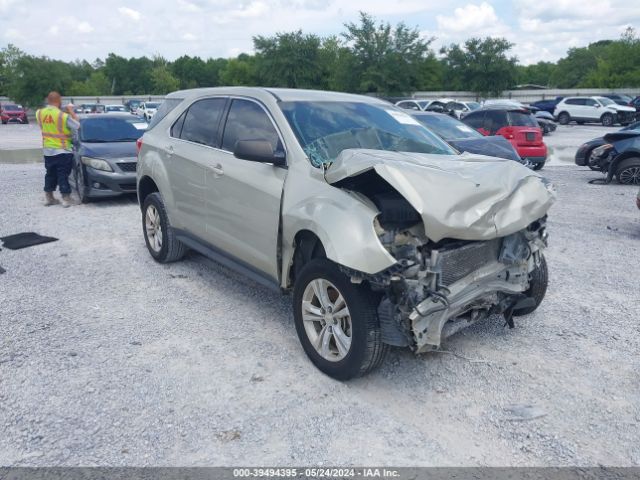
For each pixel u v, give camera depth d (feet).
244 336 14.90
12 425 10.89
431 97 156.66
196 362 13.44
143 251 22.79
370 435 10.71
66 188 31.86
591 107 117.29
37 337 14.69
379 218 11.51
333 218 11.71
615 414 11.46
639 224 28.25
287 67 158.61
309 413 11.39
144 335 14.89
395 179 11.13
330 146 14.29
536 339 14.82
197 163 17.04
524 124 46.47
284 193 13.50
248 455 10.12
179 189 18.30
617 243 24.57
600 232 26.55
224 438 10.58
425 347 11.50
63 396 11.90
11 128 130.82
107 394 12.00
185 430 10.80
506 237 12.77
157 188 20.45
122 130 36.19
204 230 17.22
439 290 11.24
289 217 13.08
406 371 13.14
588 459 10.09
